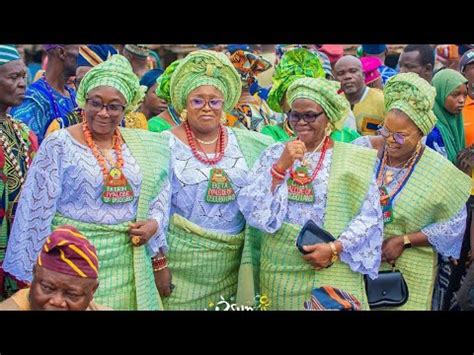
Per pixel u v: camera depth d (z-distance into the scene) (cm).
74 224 419
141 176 430
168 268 457
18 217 418
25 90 477
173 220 453
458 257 475
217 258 456
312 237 434
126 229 425
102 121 417
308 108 436
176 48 786
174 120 512
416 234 464
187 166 451
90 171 418
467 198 470
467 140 590
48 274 334
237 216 459
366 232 439
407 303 467
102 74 417
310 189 440
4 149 461
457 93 566
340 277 444
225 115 532
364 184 443
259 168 444
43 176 415
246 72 560
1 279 461
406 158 466
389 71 666
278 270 447
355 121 598
